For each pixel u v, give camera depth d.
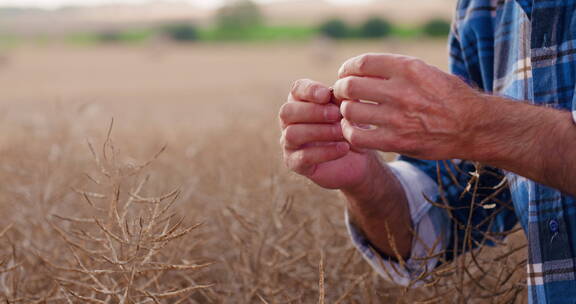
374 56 1.06
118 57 37.91
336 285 1.72
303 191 2.21
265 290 1.56
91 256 1.41
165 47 51.59
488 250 1.70
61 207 2.04
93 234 1.82
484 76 1.55
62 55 39.97
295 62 30.97
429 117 1.04
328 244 1.92
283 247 1.79
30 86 14.91
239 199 2.15
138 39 76.75
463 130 1.04
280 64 28.56
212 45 62.25
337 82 1.11
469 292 1.57
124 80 17.52
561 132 1.05
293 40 75.81
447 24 66.06
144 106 7.45
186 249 1.69
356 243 1.61
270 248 1.85
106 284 1.49
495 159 1.08
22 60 32.97
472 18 1.55
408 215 1.55
